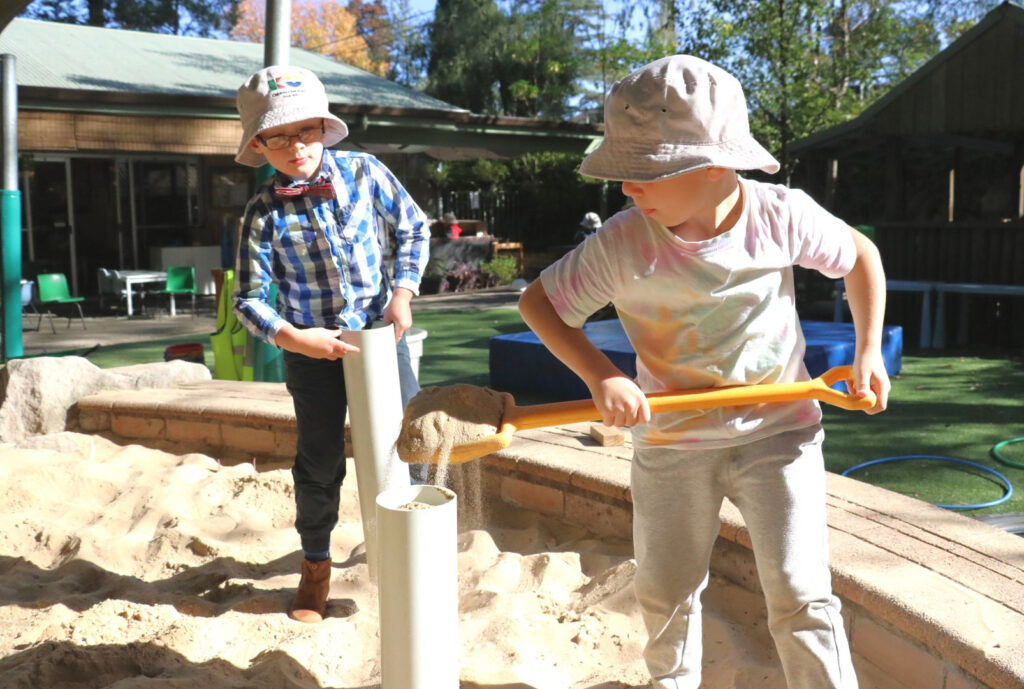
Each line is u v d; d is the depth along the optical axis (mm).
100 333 12906
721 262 2021
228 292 7066
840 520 3043
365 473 2982
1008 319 10273
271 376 6746
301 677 2650
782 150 17609
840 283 11031
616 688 2533
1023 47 10359
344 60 43656
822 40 20891
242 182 18281
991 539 2852
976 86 10766
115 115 11742
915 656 2408
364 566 3443
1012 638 2225
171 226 17609
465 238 18547
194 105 12234
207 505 4082
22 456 4523
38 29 16750
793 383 2029
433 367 9078
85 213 16797
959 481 4832
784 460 2068
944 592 2480
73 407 5512
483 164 23812
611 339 7676
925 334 10156
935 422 6215
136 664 2701
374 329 2912
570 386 7250
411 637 2070
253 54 18422
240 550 3637
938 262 10711
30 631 2920
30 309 15648
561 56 31344
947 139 11836
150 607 3074
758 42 17625
